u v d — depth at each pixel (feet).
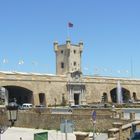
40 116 213.25
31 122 217.56
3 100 337.31
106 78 465.88
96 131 178.29
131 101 468.34
